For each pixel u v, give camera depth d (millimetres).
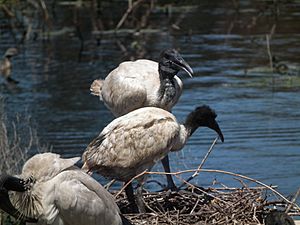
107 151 11523
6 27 28938
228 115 18188
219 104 18969
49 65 23344
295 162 15320
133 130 11562
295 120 17672
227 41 25750
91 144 11703
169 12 30594
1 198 9438
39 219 9625
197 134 17141
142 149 11547
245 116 18109
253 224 11242
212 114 12273
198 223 11344
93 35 27609
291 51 24109
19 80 21656
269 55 22531
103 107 19016
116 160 11500
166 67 13180
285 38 25938
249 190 11844
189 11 30844
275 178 14469
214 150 16062
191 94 19859
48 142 16312
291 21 28344
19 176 9539
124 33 27734
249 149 16094
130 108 13383
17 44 26234
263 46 24891
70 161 9656
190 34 26875
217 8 31344
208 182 14445
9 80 21656
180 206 11961
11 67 23094
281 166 15078
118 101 13438
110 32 27938
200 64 22844
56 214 9547
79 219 9641
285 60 23016
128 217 11453
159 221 11422
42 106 19016
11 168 13820
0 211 11258
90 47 25797
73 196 9508
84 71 22453
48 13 30781
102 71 22406
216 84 20766
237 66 22516
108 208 9867
